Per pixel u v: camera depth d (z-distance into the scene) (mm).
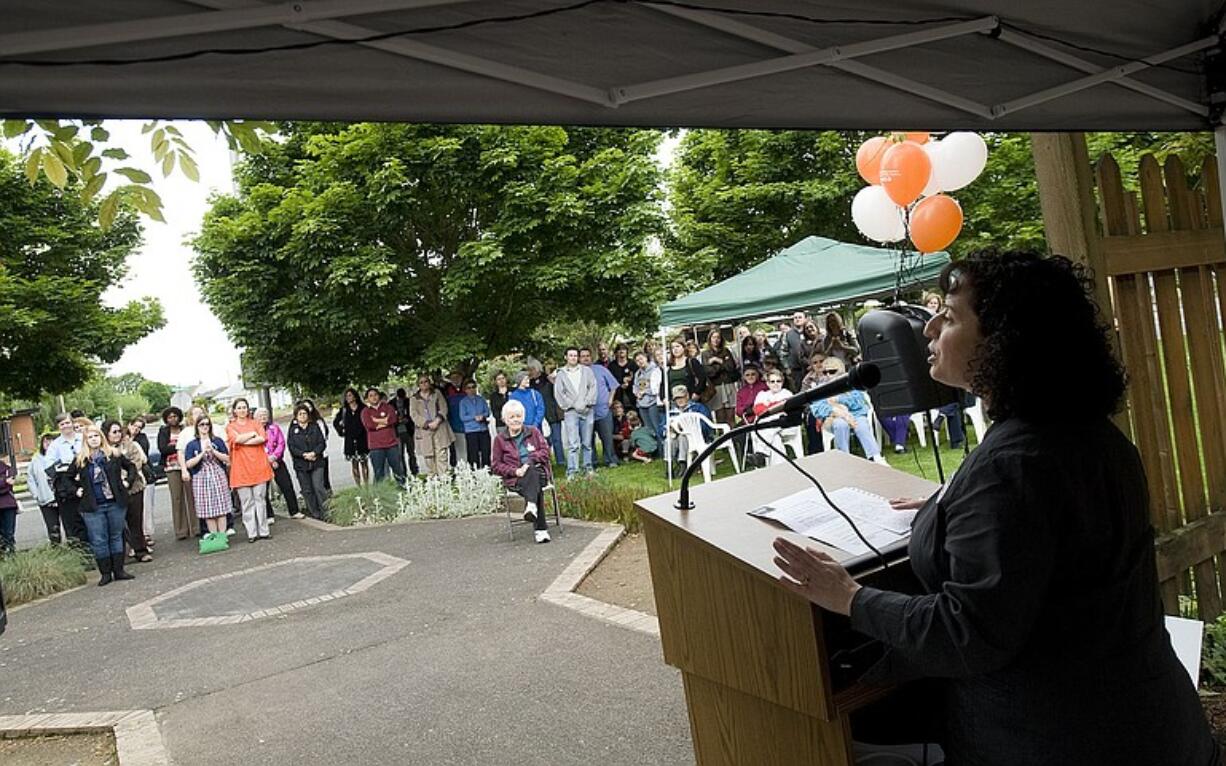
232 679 5660
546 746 4133
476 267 14109
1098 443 1595
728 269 19125
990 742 1635
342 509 11516
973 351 1712
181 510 11648
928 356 2158
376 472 13227
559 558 7914
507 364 20609
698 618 2182
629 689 4703
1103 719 1532
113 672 6145
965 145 6742
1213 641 3795
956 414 10750
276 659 5980
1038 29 3010
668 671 4879
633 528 9039
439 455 13383
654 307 14836
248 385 15492
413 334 15500
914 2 2689
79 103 1752
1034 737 1561
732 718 2180
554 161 14297
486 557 8344
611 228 14555
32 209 12922
